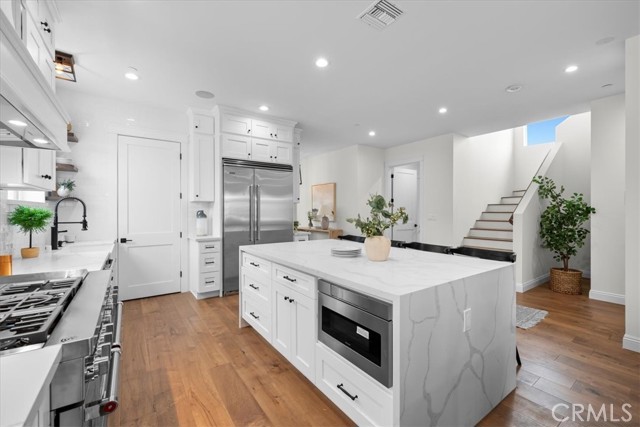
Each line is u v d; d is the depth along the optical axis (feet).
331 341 5.51
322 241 11.05
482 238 17.13
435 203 18.16
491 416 5.57
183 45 8.05
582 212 12.99
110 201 11.93
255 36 7.64
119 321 5.05
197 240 12.43
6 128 3.99
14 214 7.22
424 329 4.43
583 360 7.53
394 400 4.14
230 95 11.59
